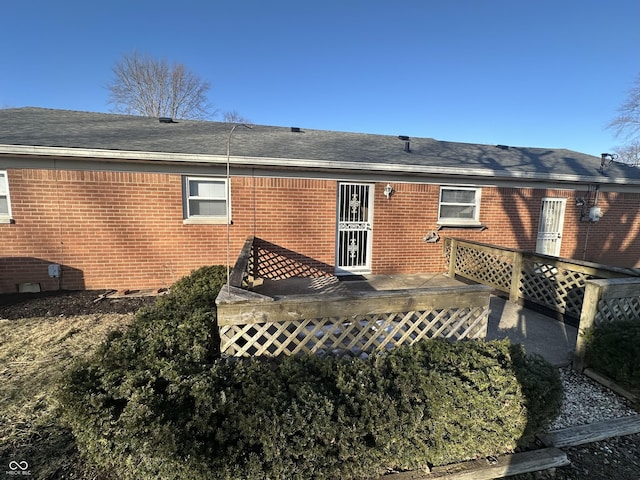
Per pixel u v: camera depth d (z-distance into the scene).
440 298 3.11
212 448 1.84
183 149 6.30
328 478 1.99
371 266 7.62
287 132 9.09
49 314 5.09
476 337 3.24
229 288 2.97
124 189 6.17
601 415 2.96
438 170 7.28
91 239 6.15
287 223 6.97
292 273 7.14
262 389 2.20
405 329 3.75
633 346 3.17
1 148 5.30
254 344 2.80
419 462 2.18
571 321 5.07
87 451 2.12
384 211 7.53
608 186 8.88
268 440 1.87
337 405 2.12
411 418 2.12
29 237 5.89
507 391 2.30
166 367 2.29
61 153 5.56
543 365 2.62
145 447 1.79
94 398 2.02
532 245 8.48
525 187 8.27
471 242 7.05
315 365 2.55
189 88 28.05
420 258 7.88
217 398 2.08
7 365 3.58
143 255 6.41
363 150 8.04
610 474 2.35
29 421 2.67
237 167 6.57
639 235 9.35
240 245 6.77
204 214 6.68
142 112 27.17
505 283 6.30
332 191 7.14
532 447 2.51
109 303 5.65
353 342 2.99
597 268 4.66
